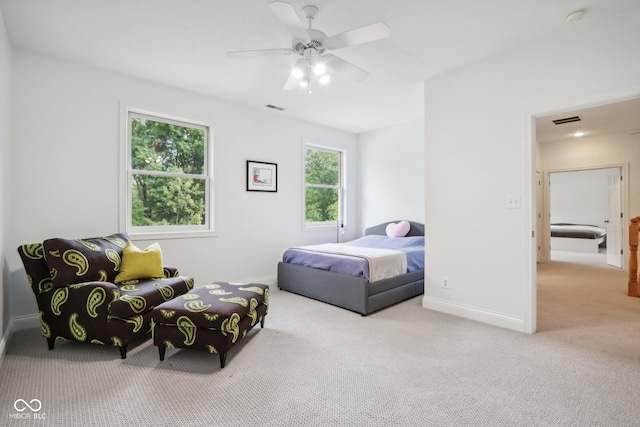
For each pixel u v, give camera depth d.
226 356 2.29
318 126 5.28
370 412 1.66
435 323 2.97
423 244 4.49
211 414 1.64
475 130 3.04
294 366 2.15
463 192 3.13
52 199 2.94
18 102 2.77
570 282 4.60
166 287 2.60
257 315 2.64
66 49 2.80
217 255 4.05
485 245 2.98
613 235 5.93
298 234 4.97
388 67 3.12
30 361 2.20
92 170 3.15
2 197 2.33
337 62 2.33
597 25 2.37
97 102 3.17
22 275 2.79
